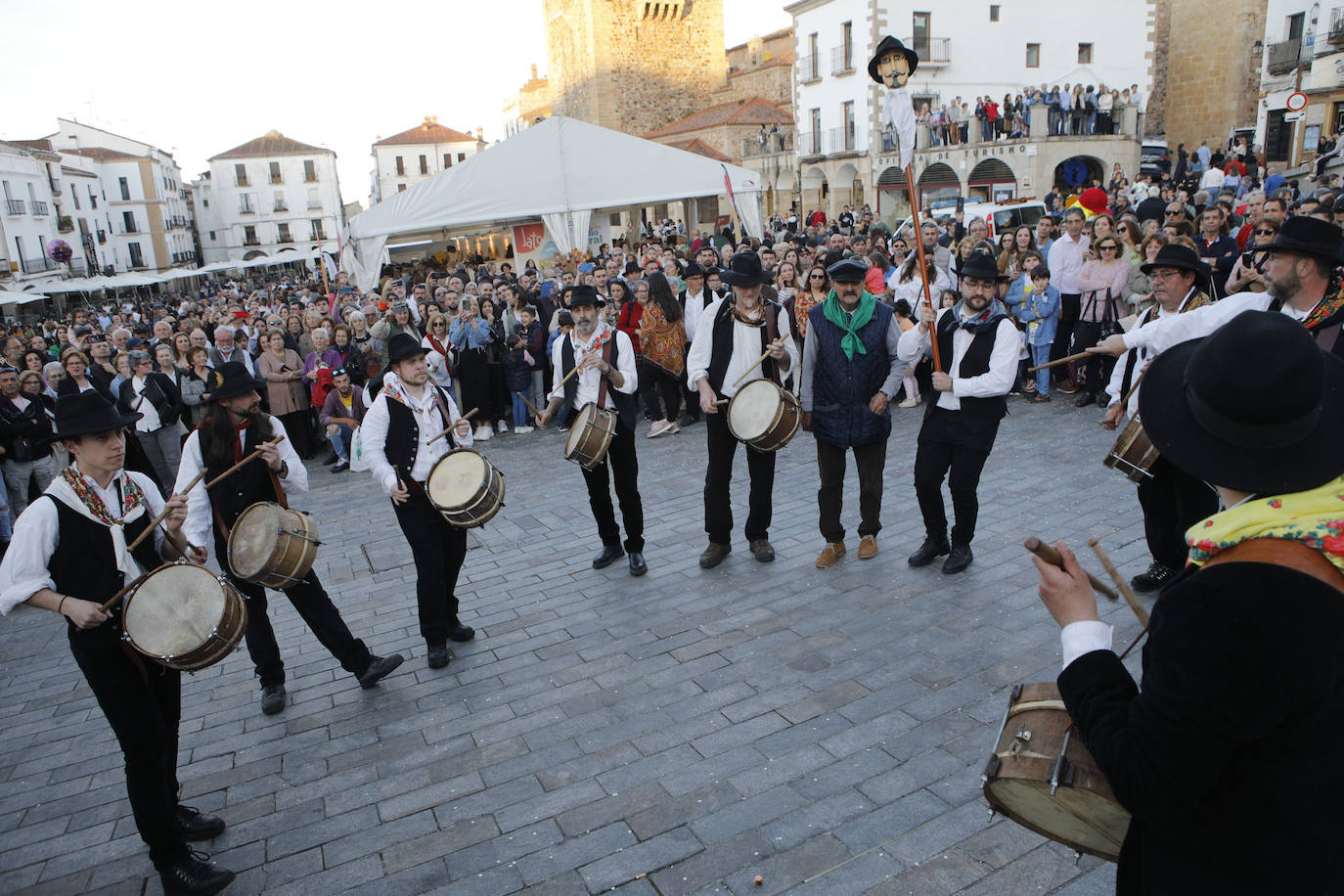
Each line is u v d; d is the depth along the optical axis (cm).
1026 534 595
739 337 566
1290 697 126
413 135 7869
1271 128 2747
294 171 7512
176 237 6944
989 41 3356
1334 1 2450
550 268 1839
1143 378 161
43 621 653
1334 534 128
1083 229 968
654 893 306
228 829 367
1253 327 135
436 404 503
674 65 5100
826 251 1164
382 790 383
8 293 3030
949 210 1870
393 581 640
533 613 551
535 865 326
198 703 483
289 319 1181
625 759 387
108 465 342
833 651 463
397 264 3150
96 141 6394
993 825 324
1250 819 134
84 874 354
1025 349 999
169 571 346
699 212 4288
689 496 767
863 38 3325
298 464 472
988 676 426
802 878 306
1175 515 466
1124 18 3466
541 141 1628
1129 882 166
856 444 550
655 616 528
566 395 598
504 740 412
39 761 445
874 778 357
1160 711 134
